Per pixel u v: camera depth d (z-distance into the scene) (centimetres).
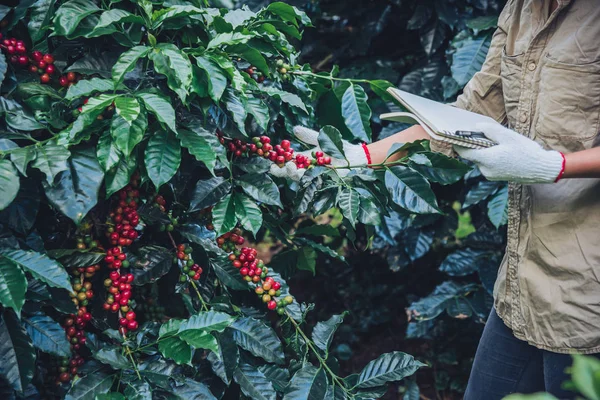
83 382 125
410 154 146
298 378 142
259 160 145
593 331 134
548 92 136
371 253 298
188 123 135
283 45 158
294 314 151
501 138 134
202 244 143
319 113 183
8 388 126
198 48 135
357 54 265
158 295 163
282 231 168
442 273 290
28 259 119
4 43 130
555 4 137
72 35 129
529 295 143
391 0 253
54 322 126
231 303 151
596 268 133
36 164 114
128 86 134
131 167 123
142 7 133
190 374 142
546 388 145
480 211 256
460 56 230
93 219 137
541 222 140
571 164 130
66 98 121
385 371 151
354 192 142
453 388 249
